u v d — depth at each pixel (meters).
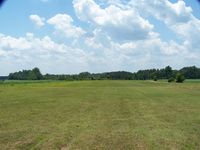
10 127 20.91
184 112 30.17
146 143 15.96
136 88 84.81
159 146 15.30
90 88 83.81
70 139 16.89
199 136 17.86
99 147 15.05
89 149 14.65
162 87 91.31
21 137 17.44
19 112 29.75
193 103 40.47
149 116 27.02
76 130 19.72
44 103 39.91
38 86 96.06
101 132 19.03
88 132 19.00
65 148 14.85
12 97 50.47
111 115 27.62
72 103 40.00
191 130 19.88
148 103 40.41
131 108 33.97
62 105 37.25
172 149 14.72
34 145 15.47
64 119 24.86
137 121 23.92
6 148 14.84
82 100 44.72
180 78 143.12
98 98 48.81
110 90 73.75
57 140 16.58
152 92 65.81
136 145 15.48
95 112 29.98
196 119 25.12
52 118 25.42
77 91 69.00
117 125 21.89
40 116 26.70
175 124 22.44
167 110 32.00
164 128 20.62
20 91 68.50
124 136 17.78
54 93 61.53
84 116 26.81
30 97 50.44
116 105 37.50
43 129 20.08
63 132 18.98
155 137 17.50
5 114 28.11
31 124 22.19
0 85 103.19
